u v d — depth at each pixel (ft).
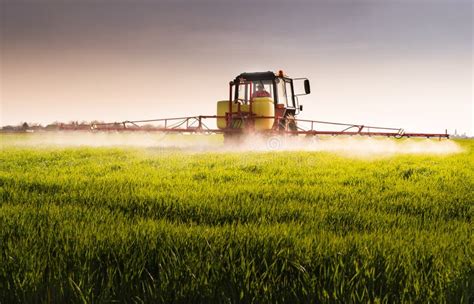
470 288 8.60
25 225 13.75
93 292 8.56
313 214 16.71
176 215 16.76
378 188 24.48
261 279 9.12
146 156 45.88
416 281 8.87
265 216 16.53
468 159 47.32
